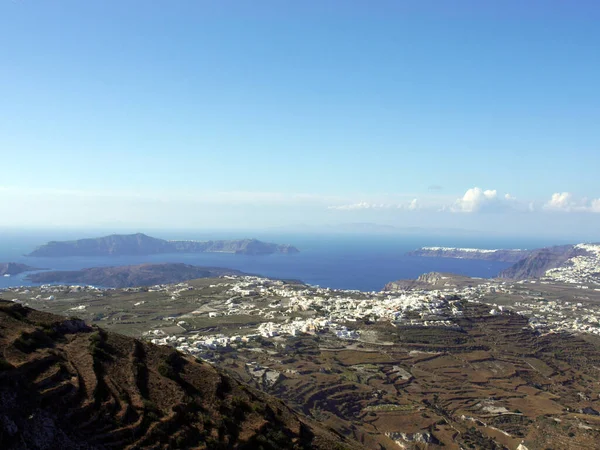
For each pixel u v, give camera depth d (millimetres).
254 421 63656
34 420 43469
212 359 175000
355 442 82750
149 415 52531
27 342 57438
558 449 117375
